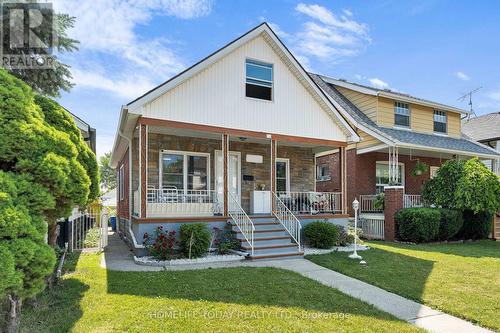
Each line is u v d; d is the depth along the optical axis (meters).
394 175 13.75
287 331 4.06
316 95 12.03
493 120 21.62
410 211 12.48
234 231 9.69
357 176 15.21
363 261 8.38
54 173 3.97
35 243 3.52
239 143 12.53
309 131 11.85
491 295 5.72
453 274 7.20
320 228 10.43
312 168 14.27
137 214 10.10
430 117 17.52
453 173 13.44
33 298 4.66
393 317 4.70
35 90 7.26
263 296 5.36
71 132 5.28
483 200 12.90
